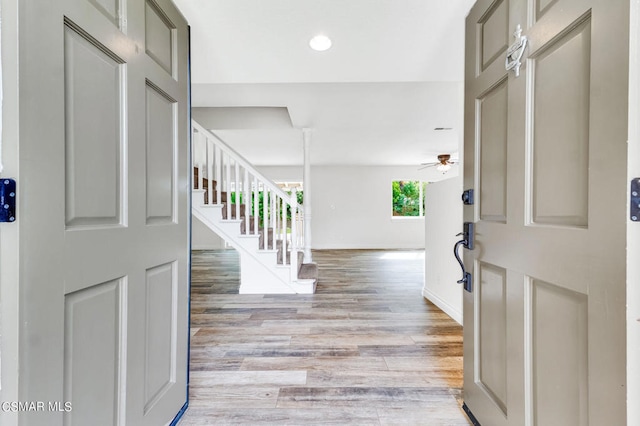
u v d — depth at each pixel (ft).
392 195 27.58
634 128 2.05
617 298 2.17
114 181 3.05
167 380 4.19
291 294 12.08
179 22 4.48
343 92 10.20
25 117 2.10
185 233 4.65
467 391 4.65
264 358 6.73
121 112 3.14
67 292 2.46
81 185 2.62
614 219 2.19
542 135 2.94
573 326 2.58
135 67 3.35
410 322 8.99
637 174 2.05
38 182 2.19
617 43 2.15
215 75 7.13
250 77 7.27
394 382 5.76
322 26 5.32
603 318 2.28
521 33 3.20
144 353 3.58
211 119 13.94
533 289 3.10
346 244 27.12
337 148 19.21
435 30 5.47
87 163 2.68
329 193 27.04
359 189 27.14
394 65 6.73
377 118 12.84
